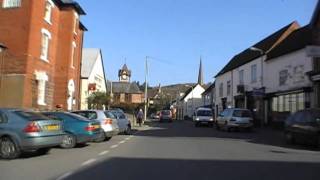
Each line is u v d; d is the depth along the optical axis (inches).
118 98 4931.1
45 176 445.1
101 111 928.3
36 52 1224.2
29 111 630.5
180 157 617.0
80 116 797.2
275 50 1672.0
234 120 1390.3
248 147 794.8
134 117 2222.0
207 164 542.6
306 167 522.3
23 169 493.4
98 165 528.7
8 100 1166.3
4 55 1178.6
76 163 546.6
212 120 1872.5
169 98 5541.3
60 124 642.8
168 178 437.1
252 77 1884.8
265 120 1713.8
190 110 4192.9
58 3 1405.0
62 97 1402.6
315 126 794.2
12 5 1190.9
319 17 1316.4
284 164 548.7
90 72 2150.6
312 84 1317.7
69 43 1423.5
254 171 486.3
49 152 680.4
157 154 655.8
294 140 862.5
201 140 964.0
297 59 1437.0
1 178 432.8
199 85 4215.1
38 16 1226.6
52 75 1368.1
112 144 844.0
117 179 430.0
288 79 1503.4
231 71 2244.1
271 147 804.0
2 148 593.3
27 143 586.6
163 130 1488.7
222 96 2452.0
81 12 1512.1
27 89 1175.6
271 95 1633.9
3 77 1174.3
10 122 598.2
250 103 1913.1
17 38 1178.6
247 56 2042.3
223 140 974.4
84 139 765.3
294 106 1446.9
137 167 512.7
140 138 1032.2
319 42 1318.9
